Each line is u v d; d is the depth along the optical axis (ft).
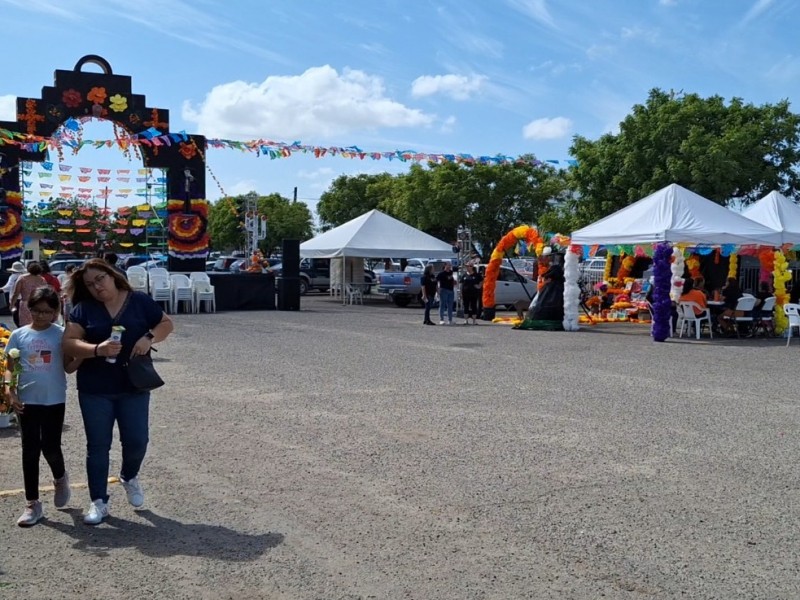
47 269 43.45
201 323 68.03
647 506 18.90
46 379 17.46
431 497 19.48
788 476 21.44
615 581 14.66
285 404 30.94
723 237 57.77
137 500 18.28
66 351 17.03
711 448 24.38
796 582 14.66
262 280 86.99
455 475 21.33
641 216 61.26
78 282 17.57
